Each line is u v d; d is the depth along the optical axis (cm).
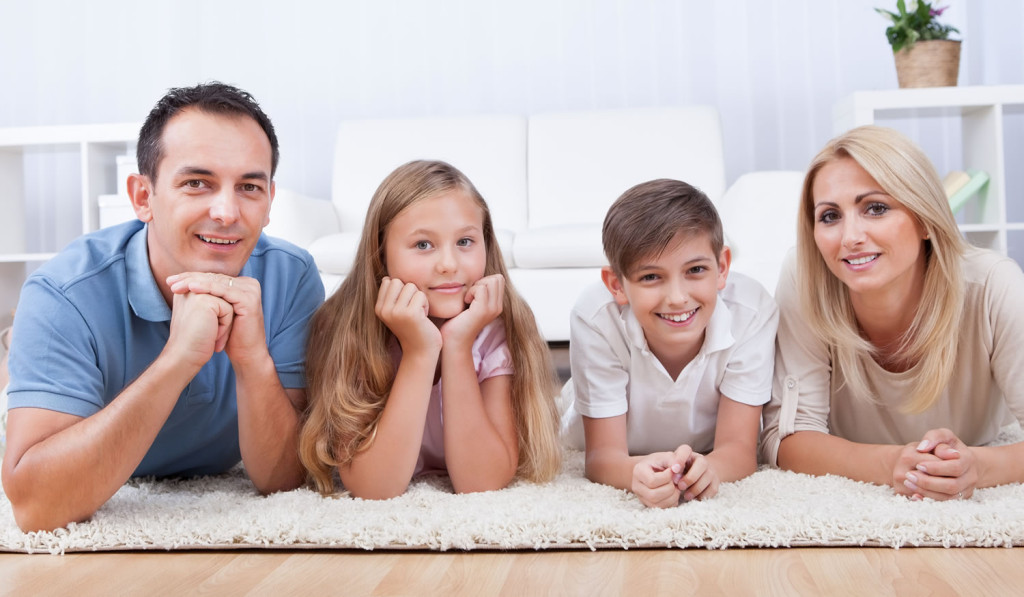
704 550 87
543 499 105
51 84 354
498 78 335
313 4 341
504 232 251
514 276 237
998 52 318
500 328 125
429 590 76
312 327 124
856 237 113
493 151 296
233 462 133
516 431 122
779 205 230
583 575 80
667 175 285
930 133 323
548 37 331
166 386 95
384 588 77
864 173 114
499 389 121
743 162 327
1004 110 274
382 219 117
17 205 317
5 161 311
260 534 90
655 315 115
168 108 101
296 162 345
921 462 102
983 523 88
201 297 98
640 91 328
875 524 89
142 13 350
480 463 114
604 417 125
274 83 345
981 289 120
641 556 86
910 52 274
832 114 314
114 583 80
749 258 228
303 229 250
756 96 325
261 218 106
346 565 84
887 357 128
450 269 114
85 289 104
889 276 114
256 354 105
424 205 114
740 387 124
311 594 76
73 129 289
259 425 108
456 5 335
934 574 78
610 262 120
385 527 91
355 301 119
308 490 114
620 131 291
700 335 124
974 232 276
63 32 353
